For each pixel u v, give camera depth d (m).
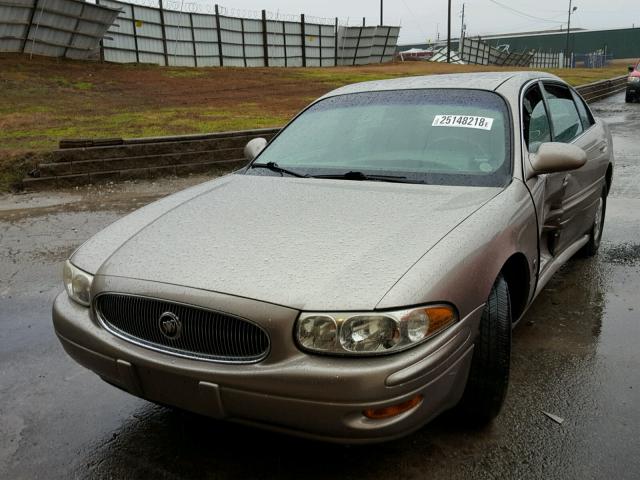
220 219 2.78
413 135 3.41
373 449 2.65
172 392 2.32
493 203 2.81
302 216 2.72
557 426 2.78
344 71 28.69
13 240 6.29
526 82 3.81
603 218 5.30
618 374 3.25
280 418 2.15
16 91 16.69
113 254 2.65
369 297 2.12
